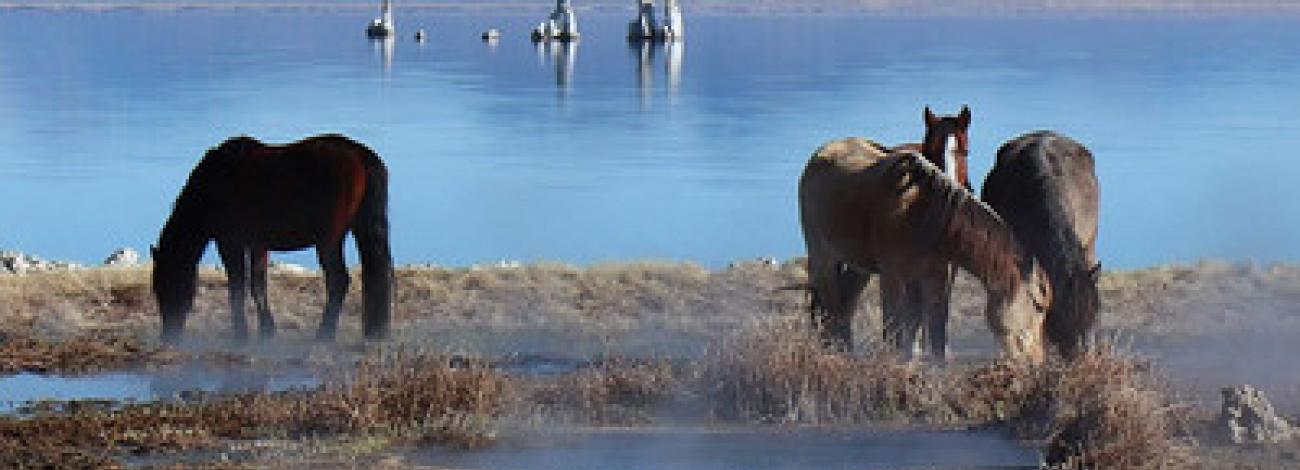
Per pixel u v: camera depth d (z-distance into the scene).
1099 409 22.11
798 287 31.52
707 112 141.12
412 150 110.25
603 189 88.62
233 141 35.22
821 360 25.91
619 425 25.20
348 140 35.03
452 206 81.06
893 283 28.78
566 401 26.36
